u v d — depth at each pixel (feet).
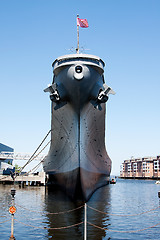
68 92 45.11
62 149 54.34
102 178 70.23
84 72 42.32
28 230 26.40
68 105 47.19
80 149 46.06
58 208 40.16
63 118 50.60
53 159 63.36
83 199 47.62
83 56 42.63
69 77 43.06
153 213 38.93
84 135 47.96
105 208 42.24
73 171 47.11
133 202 53.72
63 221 30.71
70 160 49.29
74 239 23.35
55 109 51.31
